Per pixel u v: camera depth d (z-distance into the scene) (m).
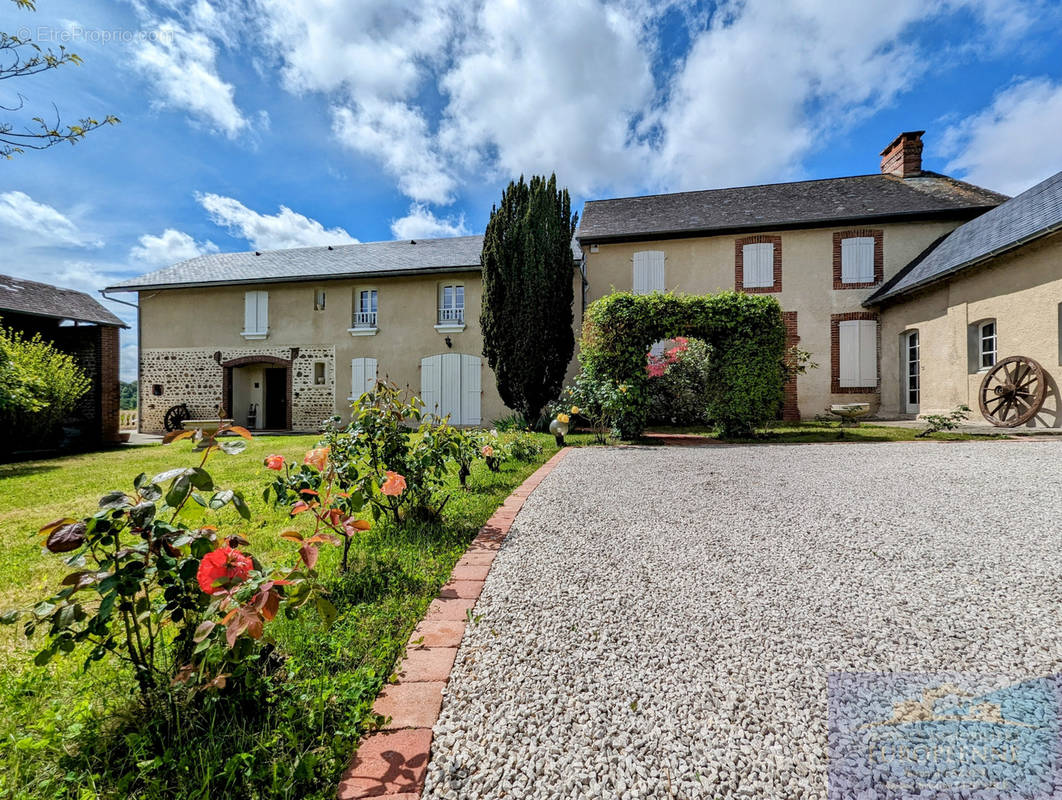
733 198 13.21
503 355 10.09
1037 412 7.26
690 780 1.24
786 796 1.19
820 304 11.41
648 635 1.91
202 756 1.24
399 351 12.48
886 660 1.73
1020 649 1.77
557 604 2.16
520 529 3.17
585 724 1.44
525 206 9.95
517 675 1.66
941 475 4.38
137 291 13.45
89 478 5.63
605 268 12.26
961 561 2.53
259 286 13.14
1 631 1.97
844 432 7.96
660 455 6.02
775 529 3.09
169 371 13.52
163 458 7.64
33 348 8.80
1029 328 7.47
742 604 2.14
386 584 2.36
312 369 12.91
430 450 3.27
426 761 1.29
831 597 2.19
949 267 8.51
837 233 11.36
